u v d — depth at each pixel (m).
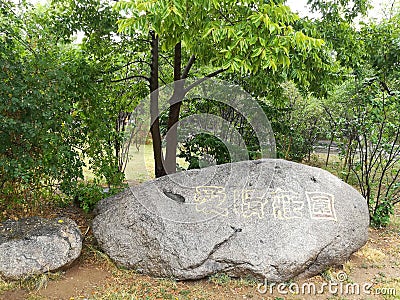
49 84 4.69
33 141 4.62
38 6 6.59
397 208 7.01
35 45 5.15
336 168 10.07
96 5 5.80
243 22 3.64
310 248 4.08
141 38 6.44
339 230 4.31
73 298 3.64
